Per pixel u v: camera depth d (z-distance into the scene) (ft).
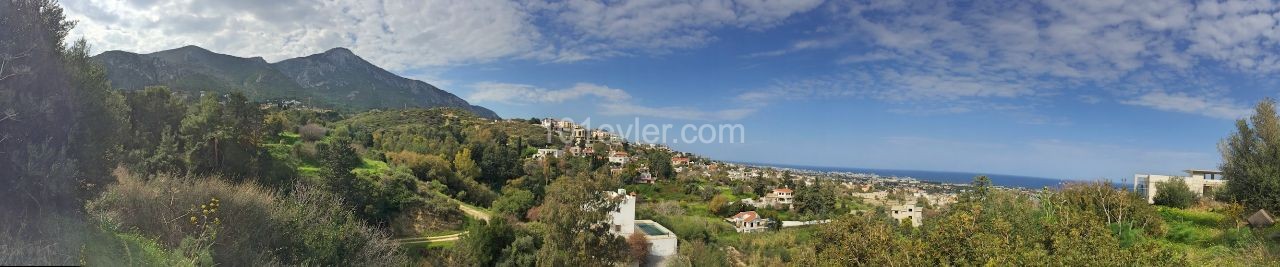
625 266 93.20
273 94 572.92
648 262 108.37
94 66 47.47
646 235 114.83
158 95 127.13
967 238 43.57
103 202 43.34
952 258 43.98
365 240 70.28
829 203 226.99
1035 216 59.11
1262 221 63.46
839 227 55.16
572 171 242.17
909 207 197.26
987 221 48.11
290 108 355.36
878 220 57.21
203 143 107.65
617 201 87.76
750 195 264.93
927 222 63.87
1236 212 68.28
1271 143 75.61
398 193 130.21
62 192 35.60
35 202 34.01
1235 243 57.67
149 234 45.34
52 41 39.45
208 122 113.60
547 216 84.84
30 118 35.32
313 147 162.61
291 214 59.72
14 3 35.47
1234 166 79.41
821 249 56.65
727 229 168.86
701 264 108.99
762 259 116.98
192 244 41.98
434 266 96.84
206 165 106.11
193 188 53.01
